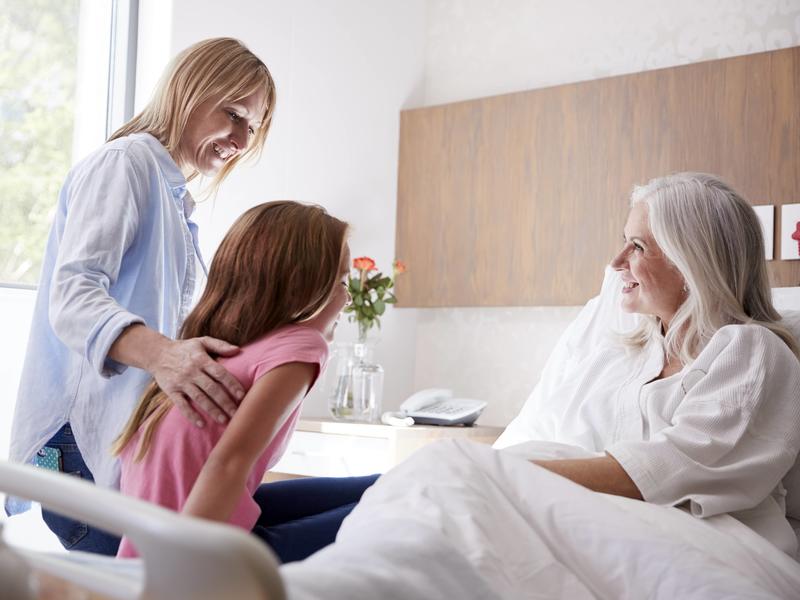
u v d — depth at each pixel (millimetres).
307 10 2850
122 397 1452
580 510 1014
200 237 2527
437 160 3062
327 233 1317
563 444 1389
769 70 2453
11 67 2291
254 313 1258
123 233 1448
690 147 2568
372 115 3068
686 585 917
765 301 1521
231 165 1798
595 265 2719
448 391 2670
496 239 2920
